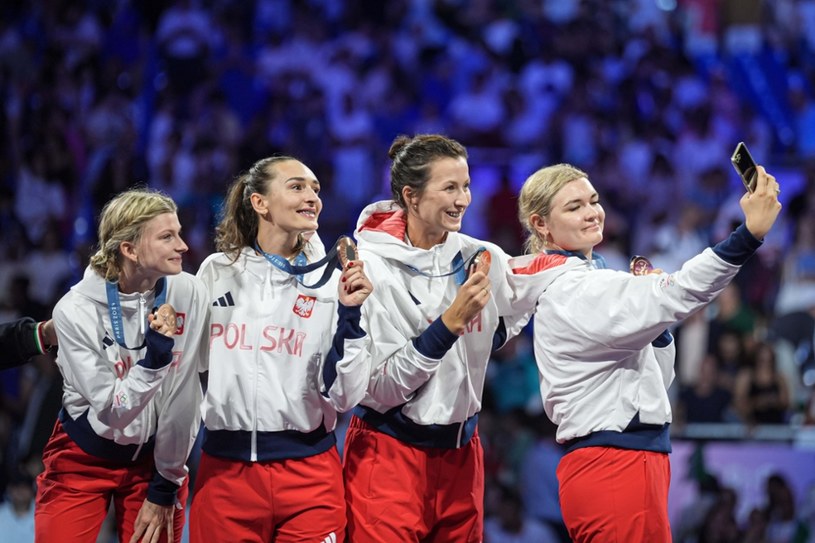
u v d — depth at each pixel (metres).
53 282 26.88
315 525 10.03
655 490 9.91
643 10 35.38
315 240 10.71
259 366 10.04
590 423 10.02
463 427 10.54
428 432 10.37
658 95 32.47
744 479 19.69
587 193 10.42
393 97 31.52
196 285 10.28
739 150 9.23
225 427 10.08
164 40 32.44
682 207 28.61
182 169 29.05
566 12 35.38
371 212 10.73
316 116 30.67
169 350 9.50
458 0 34.78
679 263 27.41
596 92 32.19
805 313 25.06
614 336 9.72
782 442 20.08
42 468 20.08
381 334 10.25
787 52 34.47
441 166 10.17
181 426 10.24
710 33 35.31
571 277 10.16
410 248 10.36
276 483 10.02
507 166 29.61
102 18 33.59
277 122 30.73
